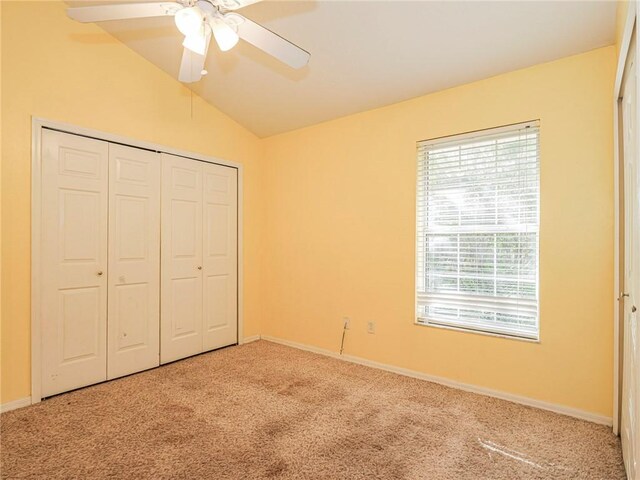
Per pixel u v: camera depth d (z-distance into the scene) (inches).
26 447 75.0
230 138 150.2
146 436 79.6
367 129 128.6
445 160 112.3
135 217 119.0
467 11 83.0
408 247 118.1
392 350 121.4
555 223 92.0
